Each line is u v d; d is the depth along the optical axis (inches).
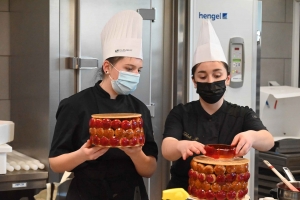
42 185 91.7
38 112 97.2
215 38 68.6
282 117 129.6
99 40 96.9
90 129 57.1
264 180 123.3
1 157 87.5
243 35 106.3
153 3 104.0
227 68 69.2
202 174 55.5
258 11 107.2
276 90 125.1
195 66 68.7
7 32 113.0
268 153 121.5
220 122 70.2
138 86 103.1
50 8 91.3
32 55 100.2
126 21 65.5
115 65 64.9
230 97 106.7
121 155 65.3
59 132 65.3
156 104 106.6
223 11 104.5
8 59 113.4
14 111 112.0
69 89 94.5
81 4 94.5
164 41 106.4
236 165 55.1
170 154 64.1
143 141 57.8
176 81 106.6
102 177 65.1
